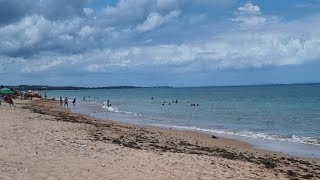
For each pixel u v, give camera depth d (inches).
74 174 516.7
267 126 1673.2
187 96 5930.1
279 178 604.7
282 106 3063.5
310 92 6166.3
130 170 564.4
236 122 1866.4
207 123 1812.3
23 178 478.6
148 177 531.2
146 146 896.9
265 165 731.4
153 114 2368.4
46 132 962.7
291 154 948.6
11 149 656.4
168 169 590.6
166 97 5639.8
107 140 938.7
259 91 7573.8
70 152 674.8
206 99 4658.0
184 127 1594.5
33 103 3058.6
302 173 676.7
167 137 1157.7
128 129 1305.4
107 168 566.3
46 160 590.6
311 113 2351.1
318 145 1103.0
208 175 570.9
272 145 1097.4
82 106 3221.0
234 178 568.1
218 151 916.6
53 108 2564.0
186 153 808.3
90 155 660.7
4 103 2655.0
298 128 1594.5
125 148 784.9
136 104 3659.0
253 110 2679.6
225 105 3341.5
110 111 2615.7
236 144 1102.4
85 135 997.2
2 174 488.7
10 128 984.3
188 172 580.1
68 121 1434.5
